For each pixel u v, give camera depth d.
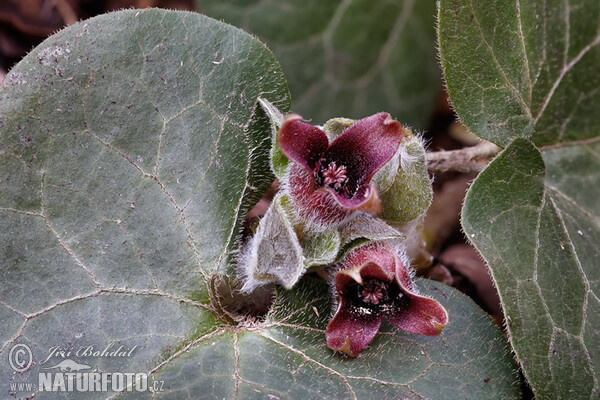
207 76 0.15
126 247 0.15
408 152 0.15
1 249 0.14
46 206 0.15
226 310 0.15
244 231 0.15
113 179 0.15
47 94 0.15
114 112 0.15
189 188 0.15
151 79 0.15
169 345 0.15
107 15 0.15
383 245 0.14
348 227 0.14
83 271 0.15
